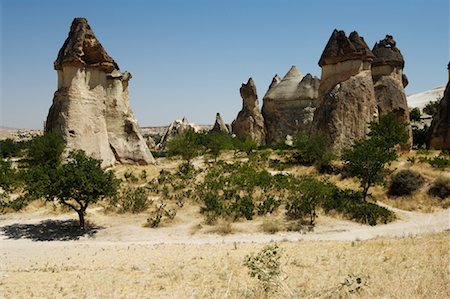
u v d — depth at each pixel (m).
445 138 38.25
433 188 25.75
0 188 29.27
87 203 21.64
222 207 22.89
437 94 86.81
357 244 15.43
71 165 22.00
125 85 39.19
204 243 18.38
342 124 36.16
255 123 60.22
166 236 20.30
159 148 72.31
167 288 9.54
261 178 27.77
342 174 30.28
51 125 33.41
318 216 22.48
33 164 29.27
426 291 8.20
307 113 60.31
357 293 8.13
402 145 38.12
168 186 28.55
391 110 41.38
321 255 13.09
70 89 33.25
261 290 8.50
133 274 11.39
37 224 22.47
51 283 10.51
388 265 11.08
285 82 64.12
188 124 73.44
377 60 43.47
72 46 33.47
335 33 39.16
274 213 22.94
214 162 38.75
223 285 9.58
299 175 31.44
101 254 15.70
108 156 35.44
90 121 34.09
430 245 13.90
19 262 14.59
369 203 24.11
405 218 22.97
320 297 8.10
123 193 26.31
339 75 38.31
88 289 9.69
